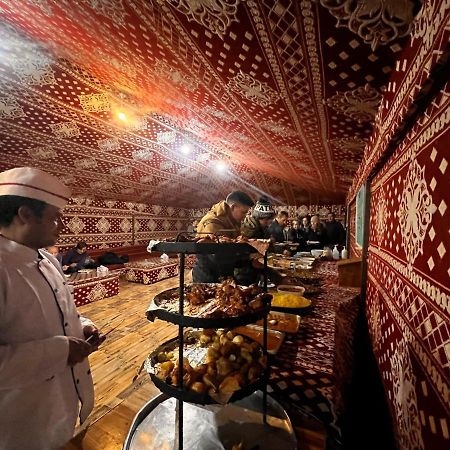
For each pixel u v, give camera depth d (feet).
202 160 16.28
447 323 1.97
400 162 3.41
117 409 3.37
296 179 16.51
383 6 1.68
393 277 3.83
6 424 3.18
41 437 3.36
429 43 1.67
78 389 3.90
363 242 7.31
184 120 7.86
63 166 14.39
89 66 6.20
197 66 3.24
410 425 2.71
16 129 10.21
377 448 4.21
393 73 2.57
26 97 8.25
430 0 1.62
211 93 4.07
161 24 2.53
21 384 2.99
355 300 7.14
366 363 6.12
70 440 2.88
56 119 9.79
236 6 1.86
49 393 3.45
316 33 1.98
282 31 2.02
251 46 2.36
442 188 2.08
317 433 3.03
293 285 7.49
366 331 6.61
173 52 3.10
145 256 26.20
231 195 6.02
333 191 19.94
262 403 3.36
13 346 2.99
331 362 4.02
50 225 3.45
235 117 5.03
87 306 15.29
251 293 3.18
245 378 2.67
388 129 3.15
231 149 10.57
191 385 2.52
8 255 3.32
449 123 1.92
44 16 3.98
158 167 17.49
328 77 2.69
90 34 3.83
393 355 3.57
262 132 5.60
